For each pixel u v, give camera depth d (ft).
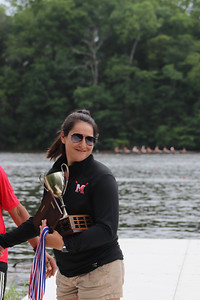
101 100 301.02
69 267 12.68
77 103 310.45
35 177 119.03
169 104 312.71
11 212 13.43
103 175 12.31
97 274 12.43
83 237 11.92
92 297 12.50
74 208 12.41
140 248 29.81
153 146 312.91
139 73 304.71
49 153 13.57
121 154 281.74
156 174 134.31
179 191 89.35
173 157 253.44
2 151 303.27
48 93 307.99
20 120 317.01
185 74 320.91
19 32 326.24
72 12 311.27
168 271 24.39
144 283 22.34
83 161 12.57
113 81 313.94
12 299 21.30
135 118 313.12
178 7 370.53
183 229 48.32
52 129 305.12
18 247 38.06
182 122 312.29
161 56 326.24
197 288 21.47
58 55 328.49
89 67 328.08
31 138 314.96
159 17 340.39
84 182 12.42
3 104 311.68
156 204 69.56
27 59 325.62
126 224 51.26
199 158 242.78
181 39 321.73
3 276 12.89
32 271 12.10
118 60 314.35
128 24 306.76
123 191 88.89
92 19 317.42
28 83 303.48
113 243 12.60
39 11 321.73
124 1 320.70
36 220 12.32
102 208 12.12
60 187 11.89
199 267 25.12
